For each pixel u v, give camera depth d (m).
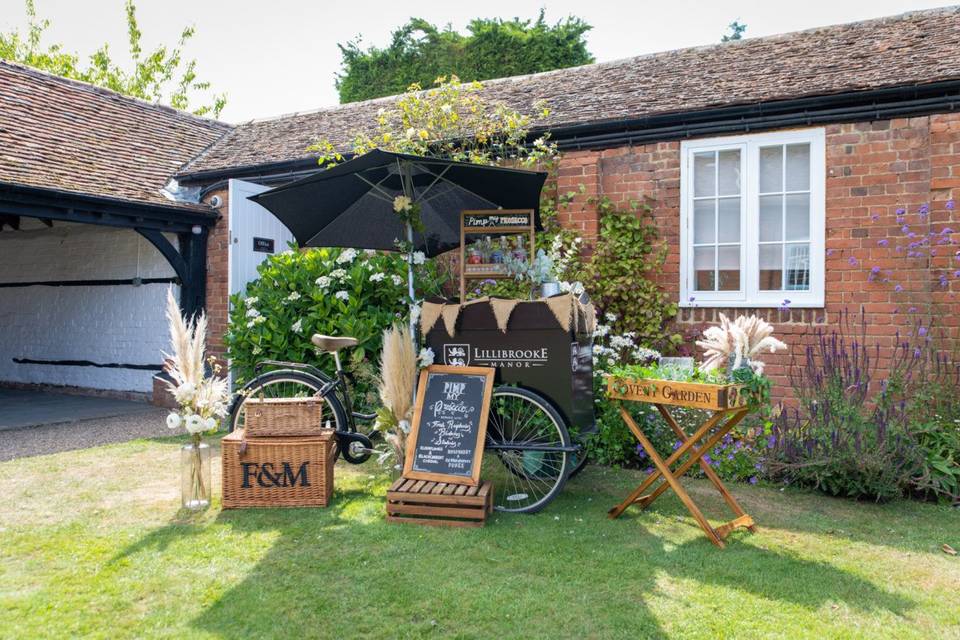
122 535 4.10
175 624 3.01
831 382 5.28
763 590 3.40
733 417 4.28
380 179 5.37
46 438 7.17
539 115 8.27
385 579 3.48
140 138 10.78
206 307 9.87
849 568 3.69
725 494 4.38
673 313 7.27
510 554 3.85
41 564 3.65
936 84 6.21
